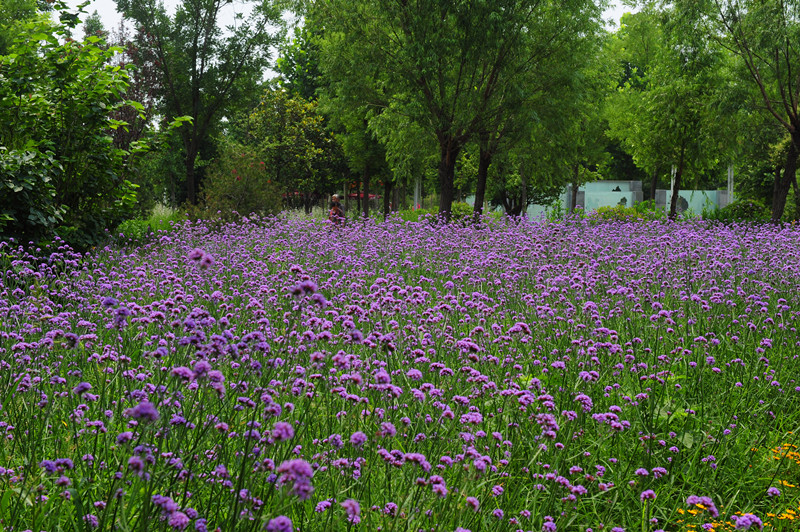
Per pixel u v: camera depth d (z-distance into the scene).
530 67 23.78
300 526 3.18
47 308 6.29
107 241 12.99
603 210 26.16
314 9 23.86
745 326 6.85
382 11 22.39
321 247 11.68
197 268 9.52
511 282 8.98
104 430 3.57
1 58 12.32
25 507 3.21
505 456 3.91
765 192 37.38
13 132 12.05
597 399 5.31
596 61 27.47
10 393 4.11
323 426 4.36
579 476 3.94
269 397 3.68
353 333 4.06
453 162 24.48
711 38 26.19
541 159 26.83
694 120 29.41
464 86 24.06
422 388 4.42
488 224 18.80
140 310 5.96
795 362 6.40
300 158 42.66
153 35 29.28
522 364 5.86
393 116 24.58
